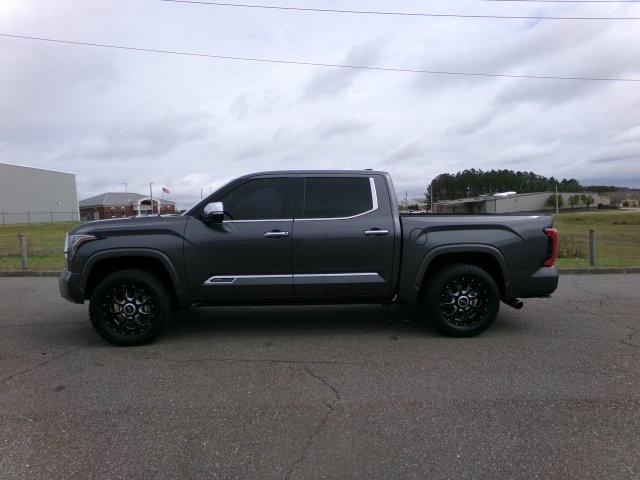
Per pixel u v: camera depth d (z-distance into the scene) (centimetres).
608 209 11125
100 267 572
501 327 635
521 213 609
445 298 582
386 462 311
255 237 561
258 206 575
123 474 300
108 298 555
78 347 559
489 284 571
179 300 565
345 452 323
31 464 311
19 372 475
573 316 698
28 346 564
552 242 582
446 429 353
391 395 414
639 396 408
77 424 364
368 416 375
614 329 623
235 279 563
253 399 407
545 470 301
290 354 526
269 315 709
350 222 571
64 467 307
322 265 568
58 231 4259
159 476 297
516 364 488
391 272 574
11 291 964
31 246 1961
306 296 573
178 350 542
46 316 727
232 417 375
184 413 382
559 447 328
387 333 607
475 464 308
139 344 560
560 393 415
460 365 486
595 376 454
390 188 589
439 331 586
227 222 566
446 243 572
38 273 1195
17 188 7344
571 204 11081
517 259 578
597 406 389
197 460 315
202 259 558
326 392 421
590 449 325
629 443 332
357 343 565
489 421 364
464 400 402
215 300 570
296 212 573
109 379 455
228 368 483
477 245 572
